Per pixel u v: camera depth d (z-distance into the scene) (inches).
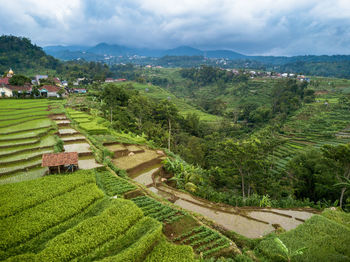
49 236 527.8
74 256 467.8
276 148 2140.7
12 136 1248.8
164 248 522.0
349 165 1178.6
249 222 782.5
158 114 2479.1
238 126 3250.5
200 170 1268.5
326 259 539.2
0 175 860.0
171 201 893.2
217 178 1411.2
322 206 1086.4
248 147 1221.7
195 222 682.8
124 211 621.6
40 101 2407.7
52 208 617.0
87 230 538.0
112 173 989.2
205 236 622.2
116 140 1470.2
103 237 519.8
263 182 1264.8
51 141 1237.7
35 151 1102.4
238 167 1255.5
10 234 511.8
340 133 2428.6
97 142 1343.5
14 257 439.2
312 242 605.6
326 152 1216.8
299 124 2847.0
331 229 659.4
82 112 2062.0
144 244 499.2
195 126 2842.0
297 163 1446.9
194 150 1957.4
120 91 2664.9
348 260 537.6
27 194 673.0
